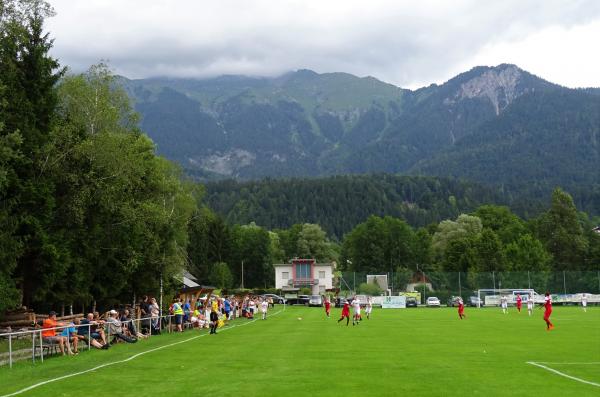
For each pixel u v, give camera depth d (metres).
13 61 36.38
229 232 138.12
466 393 15.52
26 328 32.00
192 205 64.25
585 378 18.09
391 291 96.94
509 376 18.39
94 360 23.25
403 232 141.00
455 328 41.12
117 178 41.41
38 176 37.06
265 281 143.50
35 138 35.88
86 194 38.97
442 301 95.50
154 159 55.38
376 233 140.25
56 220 39.12
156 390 16.03
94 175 40.06
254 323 49.25
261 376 18.38
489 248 110.06
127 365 21.30
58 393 15.77
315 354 24.58
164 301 54.06
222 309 48.62
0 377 19.00
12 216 33.53
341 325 45.19
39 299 36.25
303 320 53.12
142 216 45.25
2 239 32.03
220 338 33.59
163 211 49.81
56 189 38.88
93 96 44.09
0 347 27.88
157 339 33.41
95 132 43.31
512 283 95.69
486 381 17.42
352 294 96.06
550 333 36.25
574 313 63.81
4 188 33.19
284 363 21.55
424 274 97.38
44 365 21.92
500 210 155.50
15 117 35.16
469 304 94.94
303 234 166.00
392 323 47.59
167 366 20.94
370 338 32.72
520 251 110.12
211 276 121.69
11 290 32.19
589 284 95.12
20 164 34.81
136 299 51.28
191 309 46.16
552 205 126.38
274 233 178.00
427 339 32.00
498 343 29.55
